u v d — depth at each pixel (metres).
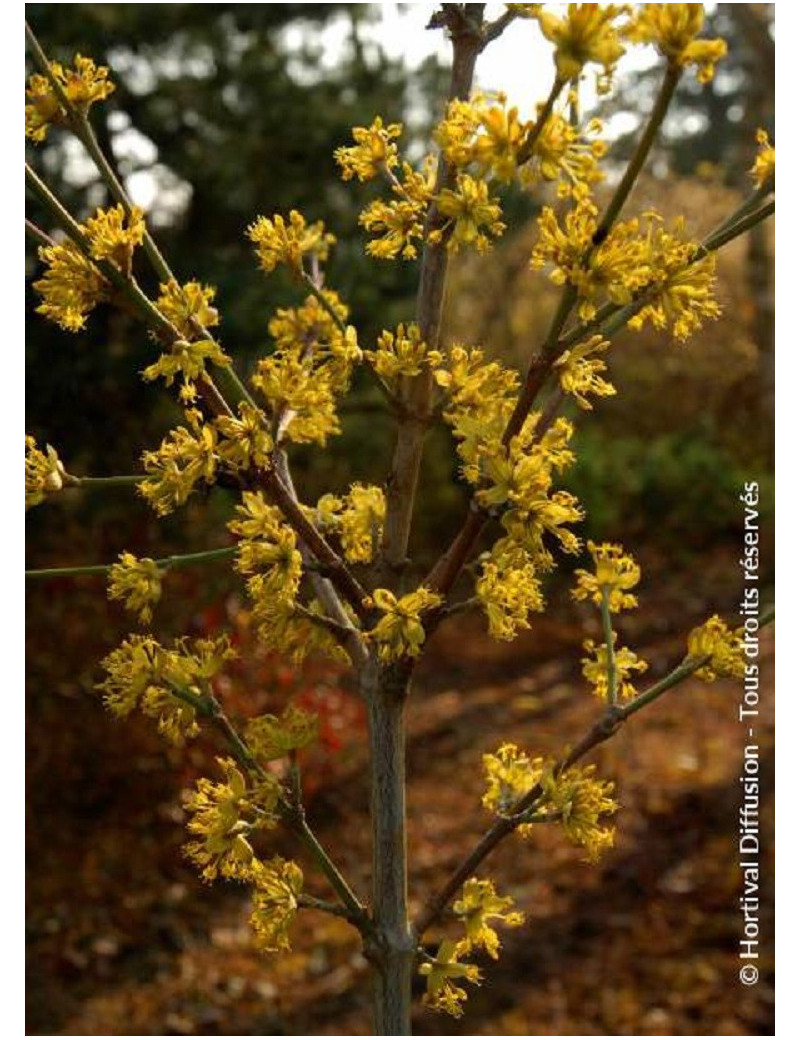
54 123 1.37
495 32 1.42
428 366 1.46
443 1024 4.35
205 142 6.78
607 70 1.12
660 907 4.95
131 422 6.59
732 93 16.19
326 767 6.22
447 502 9.39
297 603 1.48
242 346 6.25
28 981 4.64
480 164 1.25
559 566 9.62
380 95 7.33
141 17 6.58
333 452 7.72
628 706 1.45
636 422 11.93
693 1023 4.17
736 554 9.55
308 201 6.77
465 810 6.16
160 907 5.25
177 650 1.46
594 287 1.19
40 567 6.19
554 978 4.58
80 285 1.30
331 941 5.07
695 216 10.84
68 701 5.88
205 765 5.55
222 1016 4.51
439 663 8.34
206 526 6.38
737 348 11.43
